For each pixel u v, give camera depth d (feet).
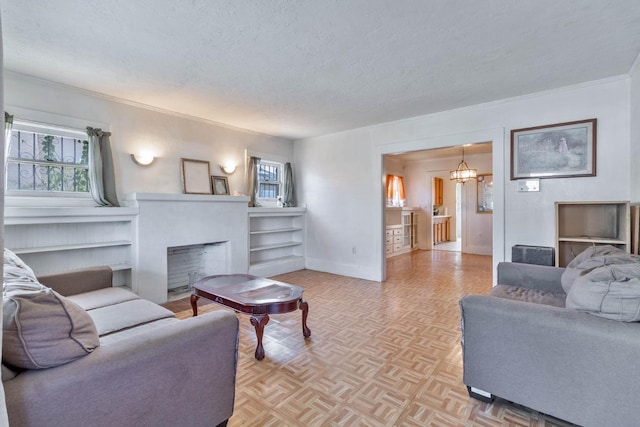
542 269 8.29
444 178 32.19
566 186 10.62
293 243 18.70
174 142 13.60
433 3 6.24
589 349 4.73
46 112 10.19
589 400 4.75
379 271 15.61
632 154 9.28
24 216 9.10
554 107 10.84
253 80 10.12
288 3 6.26
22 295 3.58
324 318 10.43
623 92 9.68
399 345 8.38
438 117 13.51
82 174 11.31
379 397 6.14
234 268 14.53
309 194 18.57
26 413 3.14
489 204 23.82
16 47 7.98
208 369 4.79
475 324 5.81
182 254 14.35
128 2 6.20
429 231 26.73
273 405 5.92
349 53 8.33
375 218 15.75
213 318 5.00
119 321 6.30
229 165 15.70
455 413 5.64
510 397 5.50
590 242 9.59
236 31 7.29
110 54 8.38
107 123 11.62
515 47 7.99
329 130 16.67
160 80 10.13
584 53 8.31
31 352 3.38
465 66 9.08
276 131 16.90
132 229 11.39
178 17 6.72
